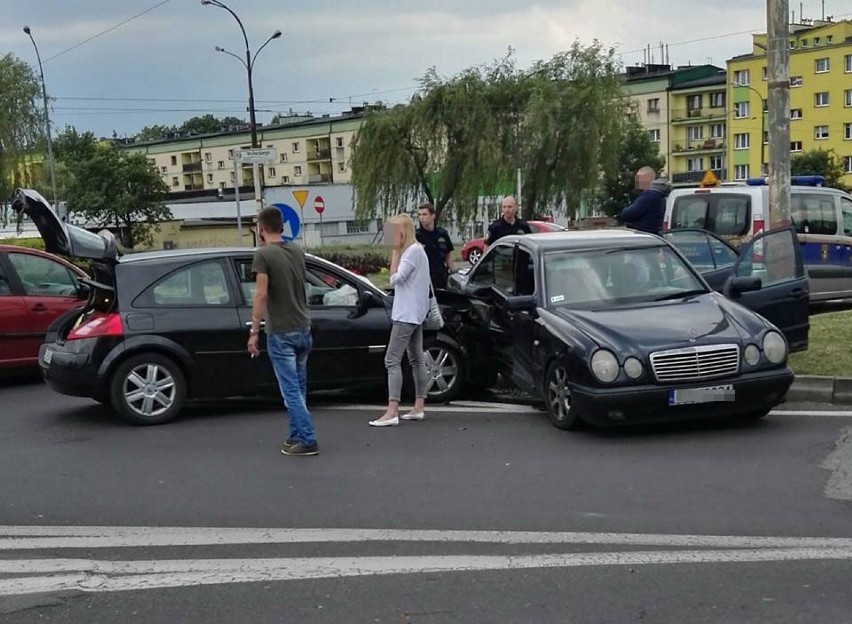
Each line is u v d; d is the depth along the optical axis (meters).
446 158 40.75
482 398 9.82
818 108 78.25
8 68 44.19
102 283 9.02
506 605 4.48
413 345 8.60
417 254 8.40
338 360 9.25
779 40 10.56
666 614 4.33
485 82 40.75
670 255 9.12
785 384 7.66
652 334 7.68
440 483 6.60
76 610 4.55
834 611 4.32
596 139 38.94
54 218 8.71
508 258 9.77
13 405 10.09
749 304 9.20
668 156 87.94
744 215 14.79
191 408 9.62
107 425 8.88
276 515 6.00
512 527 5.62
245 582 4.86
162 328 8.78
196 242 72.62
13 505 6.38
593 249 9.11
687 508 5.87
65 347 8.78
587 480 6.54
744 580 4.70
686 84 86.19
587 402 7.51
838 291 15.01
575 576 4.82
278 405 9.73
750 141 81.75
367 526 5.72
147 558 5.27
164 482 6.86
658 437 7.66
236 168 22.05
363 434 8.19
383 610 4.46
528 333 8.62
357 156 42.12
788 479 6.41
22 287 11.22
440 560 5.10
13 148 43.56
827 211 15.02
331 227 64.44
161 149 113.00
